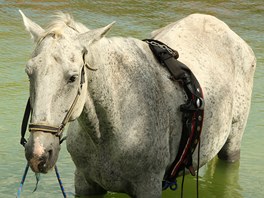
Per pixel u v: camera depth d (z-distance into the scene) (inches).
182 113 219.9
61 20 183.0
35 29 183.2
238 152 293.9
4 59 456.1
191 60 241.3
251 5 726.5
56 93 169.3
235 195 273.9
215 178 290.7
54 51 170.4
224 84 248.7
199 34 255.4
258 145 325.7
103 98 192.5
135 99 202.5
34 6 650.2
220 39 260.5
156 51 221.6
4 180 273.6
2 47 487.5
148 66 212.8
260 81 427.8
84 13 642.8
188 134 220.5
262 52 511.5
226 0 744.3
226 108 249.8
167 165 219.6
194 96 220.2
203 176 293.7
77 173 223.5
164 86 217.0
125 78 201.0
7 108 362.0
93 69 181.8
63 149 311.1
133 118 202.1
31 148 168.6
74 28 183.2
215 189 279.4
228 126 255.4
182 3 722.8
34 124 168.9
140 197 210.4
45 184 271.4
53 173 282.7
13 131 330.3
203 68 242.1
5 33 534.0
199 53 246.7
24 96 383.9
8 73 424.5
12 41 508.7
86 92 182.5
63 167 289.4
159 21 633.0
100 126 198.1
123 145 201.9
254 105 382.3
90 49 181.8
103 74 191.0
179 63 224.1
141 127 203.5
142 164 206.5
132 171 206.2
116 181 207.8
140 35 557.6
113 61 197.8
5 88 395.9
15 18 593.9
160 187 214.1
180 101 220.2
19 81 410.9
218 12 687.7
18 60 456.1
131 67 204.1
